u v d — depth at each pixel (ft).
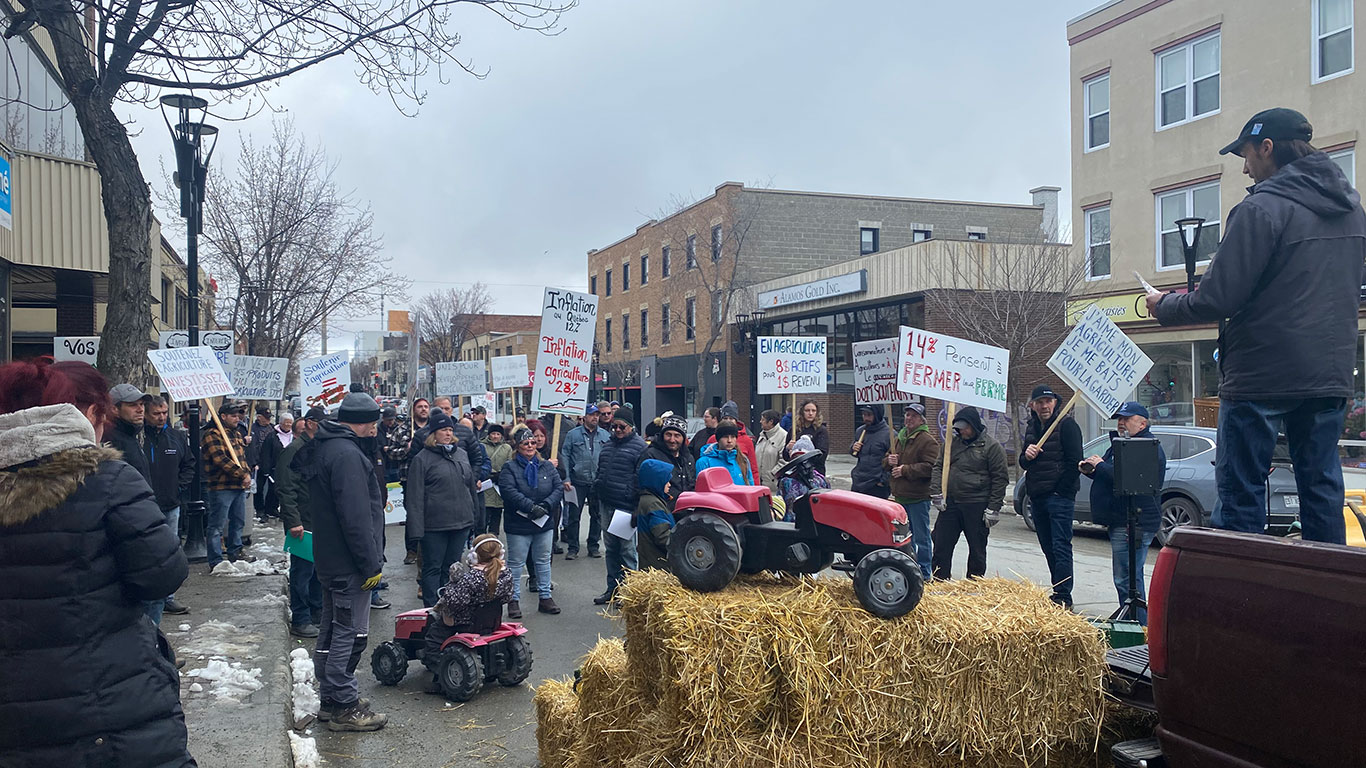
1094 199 70.44
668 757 11.72
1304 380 10.28
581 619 28.68
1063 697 11.60
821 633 11.48
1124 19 67.77
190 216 35.40
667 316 134.00
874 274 85.71
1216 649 8.45
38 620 8.16
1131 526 21.33
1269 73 58.39
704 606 11.78
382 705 20.54
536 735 16.47
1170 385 65.21
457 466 27.48
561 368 35.68
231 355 45.68
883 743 11.53
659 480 24.91
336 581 18.56
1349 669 7.32
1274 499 32.14
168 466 26.91
